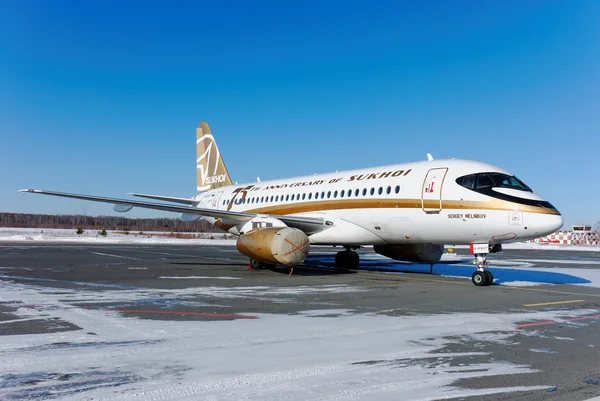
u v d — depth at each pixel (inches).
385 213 647.8
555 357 231.9
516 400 172.7
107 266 751.7
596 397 176.2
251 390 180.4
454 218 577.0
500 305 400.5
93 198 691.4
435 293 474.6
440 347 248.5
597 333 288.0
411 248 721.6
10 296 415.5
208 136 1162.0
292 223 722.8
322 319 321.4
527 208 528.4
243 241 682.8
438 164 625.9
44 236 2226.9
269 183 912.9
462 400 172.4
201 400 169.8
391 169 684.1
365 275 665.6
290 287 509.7
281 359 221.8
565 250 1812.3
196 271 686.5
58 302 383.6
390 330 288.2
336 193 729.0
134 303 381.7
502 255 1369.3
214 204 1024.2
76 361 214.4
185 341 253.8
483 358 228.2
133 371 201.2
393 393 179.0
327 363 216.2
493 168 585.0
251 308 364.8
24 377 191.9
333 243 749.9
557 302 422.6
